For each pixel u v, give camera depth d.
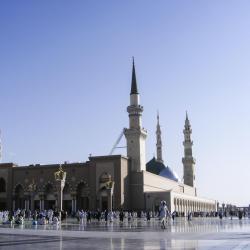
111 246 22.91
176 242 25.36
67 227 49.88
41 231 39.84
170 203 107.88
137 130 113.75
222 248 21.06
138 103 116.81
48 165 109.06
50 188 108.25
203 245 23.03
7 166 112.69
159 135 162.75
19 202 110.81
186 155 163.12
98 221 75.38
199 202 155.62
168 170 147.88
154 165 150.75
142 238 29.27
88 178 105.50
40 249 21.36
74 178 106.56
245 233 35.28
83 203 106.19
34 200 109.06
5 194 111.75
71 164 107.62
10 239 28.75
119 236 31.66
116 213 89.19
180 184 146.62
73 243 25.22
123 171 105.00
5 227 50.16
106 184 97.06
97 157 105.44
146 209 107.56
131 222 70.38
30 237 30.84
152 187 116.50
